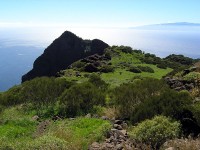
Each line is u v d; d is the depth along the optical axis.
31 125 19.28
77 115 21.27
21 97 26.34
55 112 22.12
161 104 15.31
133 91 19.97
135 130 13.23
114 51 75.19
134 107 18.23
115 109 19.59
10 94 27.33
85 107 22.02
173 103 14.96
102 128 14.37
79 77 48.53
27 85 27.39
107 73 52.28
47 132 16.28
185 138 11.72
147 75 53.31
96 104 22.33
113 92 24.36
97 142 13.31
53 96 24.69
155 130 12.59
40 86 26.27
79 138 14.15
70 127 16.66
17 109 24.55
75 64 62.47
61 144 12.59
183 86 21.62
